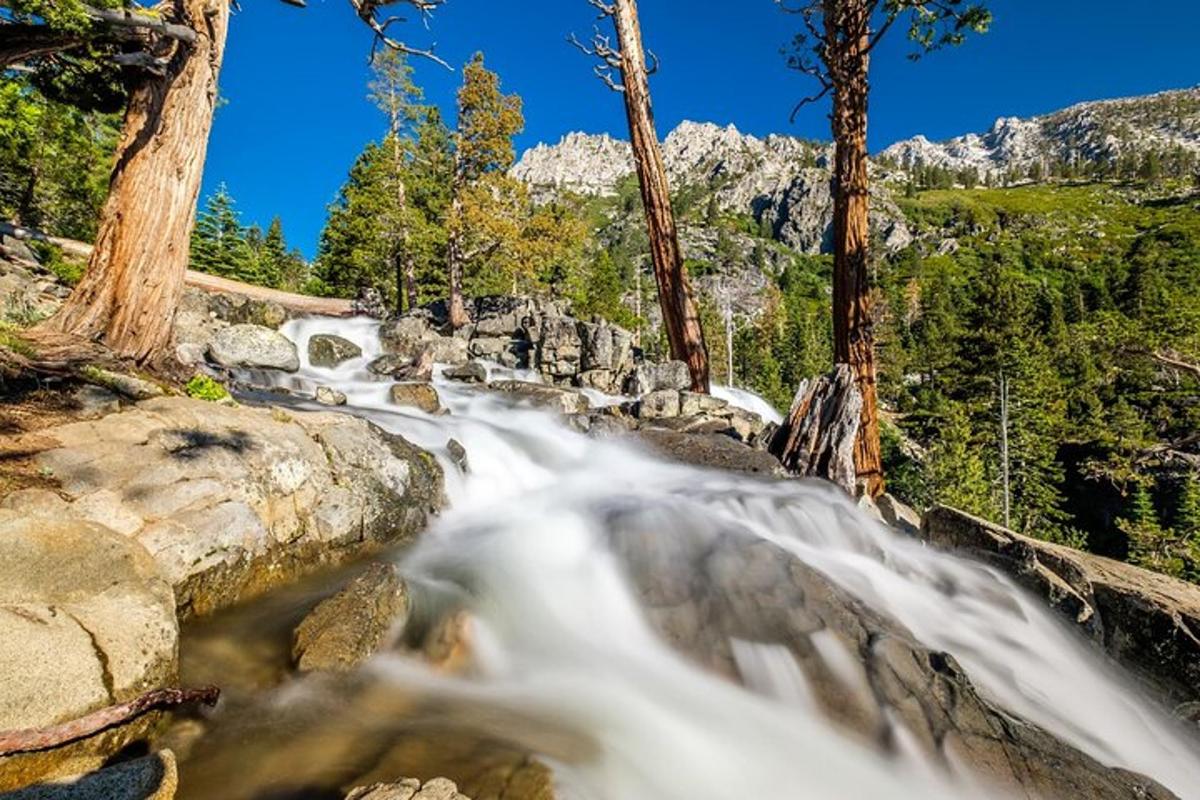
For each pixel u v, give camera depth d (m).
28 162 25.11
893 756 4.41
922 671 4.97
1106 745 5.41
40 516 4.10
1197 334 26.95
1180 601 7.26
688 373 15.77
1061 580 7.64
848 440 10.73
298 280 68.88
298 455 6.61
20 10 7.15
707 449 11.40
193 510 5.21
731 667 5.14
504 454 10.46
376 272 34.19
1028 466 34.09
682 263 15.92
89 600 3.76
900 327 77.25
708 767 4.11
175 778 3.04
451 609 5.32
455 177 27.41
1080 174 179.88
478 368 18.50
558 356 22.61
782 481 9.69
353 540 6.57
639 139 15.76
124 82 10.14
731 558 6.18
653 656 5.38
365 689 4.32
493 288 37.97
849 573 6.85
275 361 13.35
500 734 3.99
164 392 7.50
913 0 10.38
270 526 5.80
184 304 15.75
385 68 29.00
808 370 64.69
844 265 12.08
